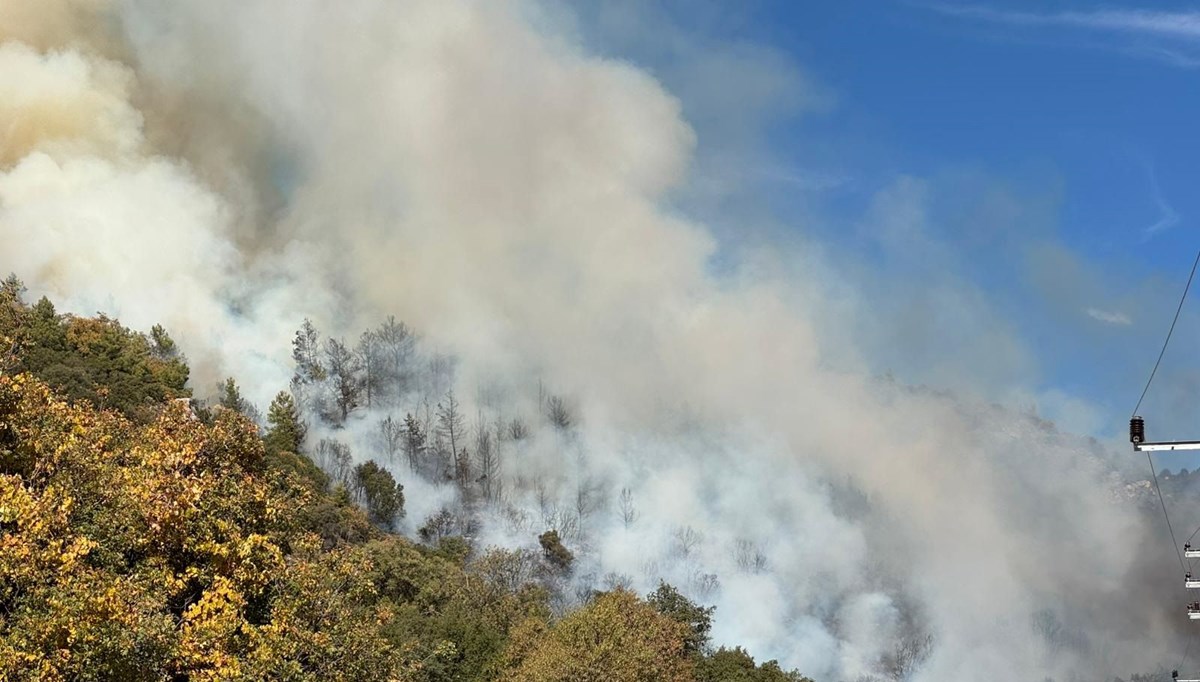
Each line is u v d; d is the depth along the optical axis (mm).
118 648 34656
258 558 45875
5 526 38938
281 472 60000
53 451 43375
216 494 48062
